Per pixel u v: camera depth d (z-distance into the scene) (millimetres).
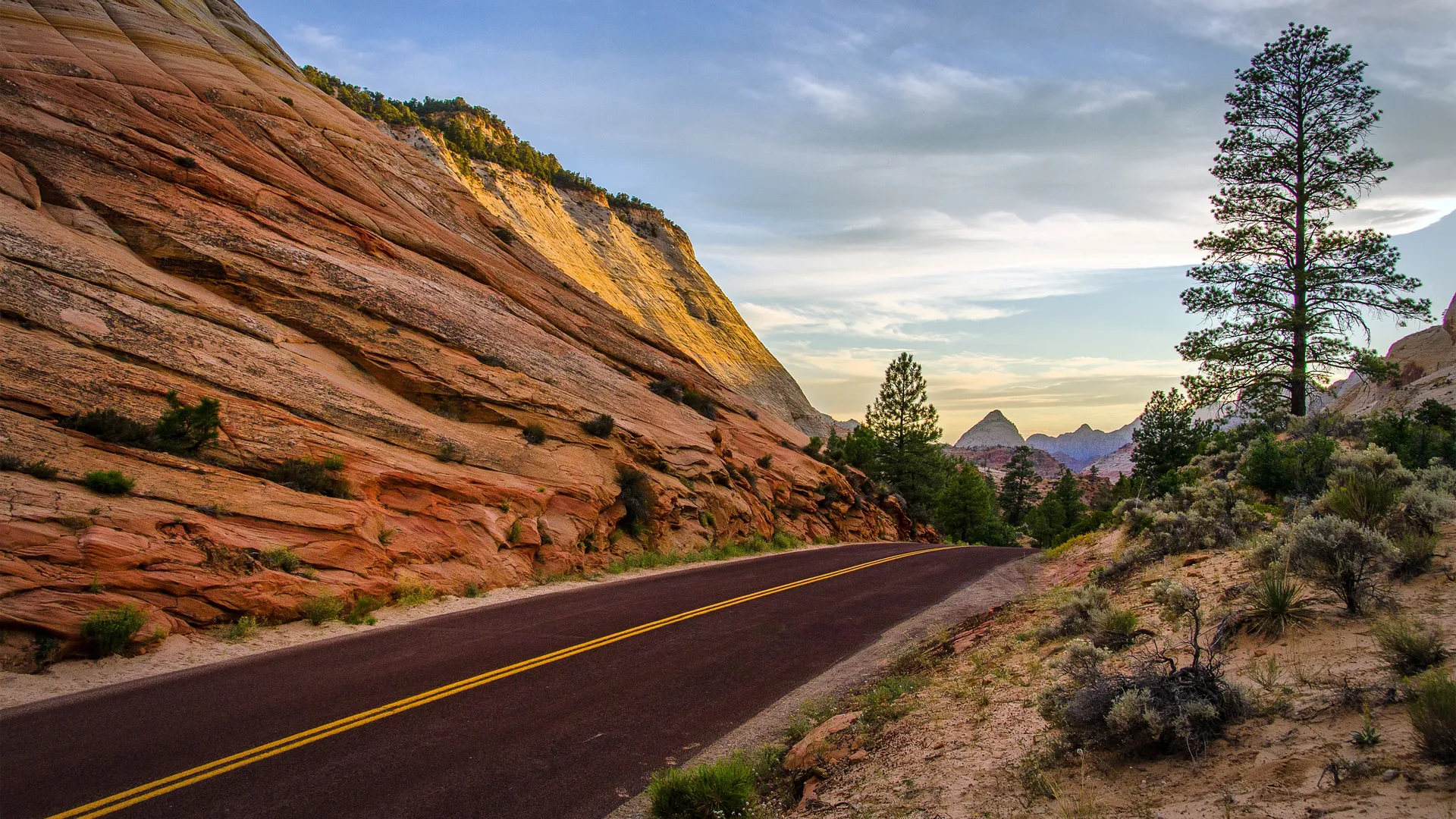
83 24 27391
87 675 9203
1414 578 6812
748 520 31312
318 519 14094
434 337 24125
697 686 9609
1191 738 5008
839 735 7559
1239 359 25719
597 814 6047
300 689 8969
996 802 5172
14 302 14445
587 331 36000
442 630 12508
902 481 64000
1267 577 7164
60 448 12211
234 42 35750
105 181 20672
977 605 14539
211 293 20016
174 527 11898
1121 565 12891
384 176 33188
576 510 21609
